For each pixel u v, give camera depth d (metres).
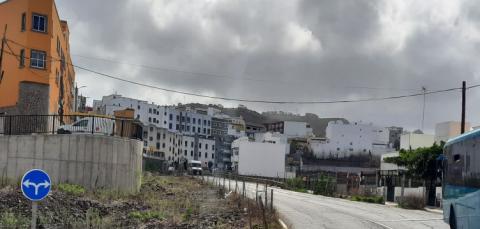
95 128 32.84
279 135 149.12
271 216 20.22
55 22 45.69
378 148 142.62
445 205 18.33
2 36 43.84
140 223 17.45
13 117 31.88
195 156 160.88
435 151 38.94
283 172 113.56
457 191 16.42
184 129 176.62
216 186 49.00
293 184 64.56
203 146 164.00
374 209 31.05
